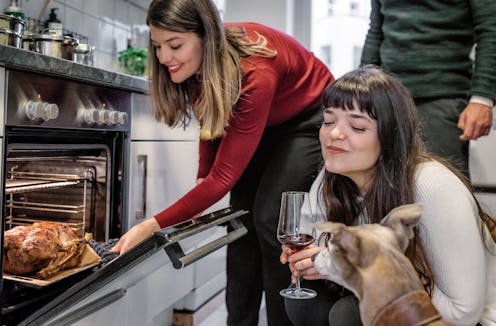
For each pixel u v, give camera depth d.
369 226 0.86
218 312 2.38
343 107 1.13
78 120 1.47
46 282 1.28
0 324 1.22
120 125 1.68
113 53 2.51
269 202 1.68
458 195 1.10
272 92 1.47
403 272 0.78
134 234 1.35
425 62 1.78
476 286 1.06
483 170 2.33
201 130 1.51
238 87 1.41
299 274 1.22
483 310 1.16
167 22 1.36
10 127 1.25
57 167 1.56
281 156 1.69
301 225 1.22
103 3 2.41
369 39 2.09
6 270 1.31
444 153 1.75
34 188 1.50
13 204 1.53
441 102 1.77
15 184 1.44
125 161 1.73
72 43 1.74
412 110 1.17
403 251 0.84
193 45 1.40
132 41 2.68
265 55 1.49
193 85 1.59
